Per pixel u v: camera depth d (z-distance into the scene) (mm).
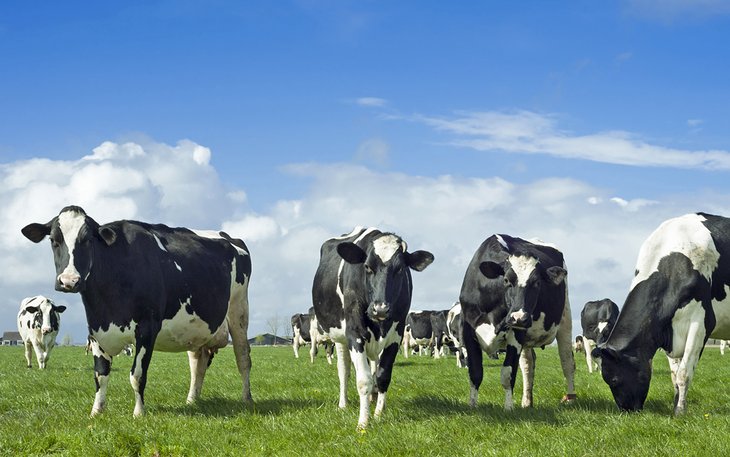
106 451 8953
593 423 10445
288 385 18344
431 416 10953
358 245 11805
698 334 12047
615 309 27938
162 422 10641
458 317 31328
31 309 30047
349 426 10188
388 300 10477
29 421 11047
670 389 15383
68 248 11188
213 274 13656
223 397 14078
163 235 13352
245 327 14820
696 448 8492
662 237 12477
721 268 12188
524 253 12195
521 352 13625
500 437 9398
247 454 8711
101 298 11656
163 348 13328
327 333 12562
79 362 36625
